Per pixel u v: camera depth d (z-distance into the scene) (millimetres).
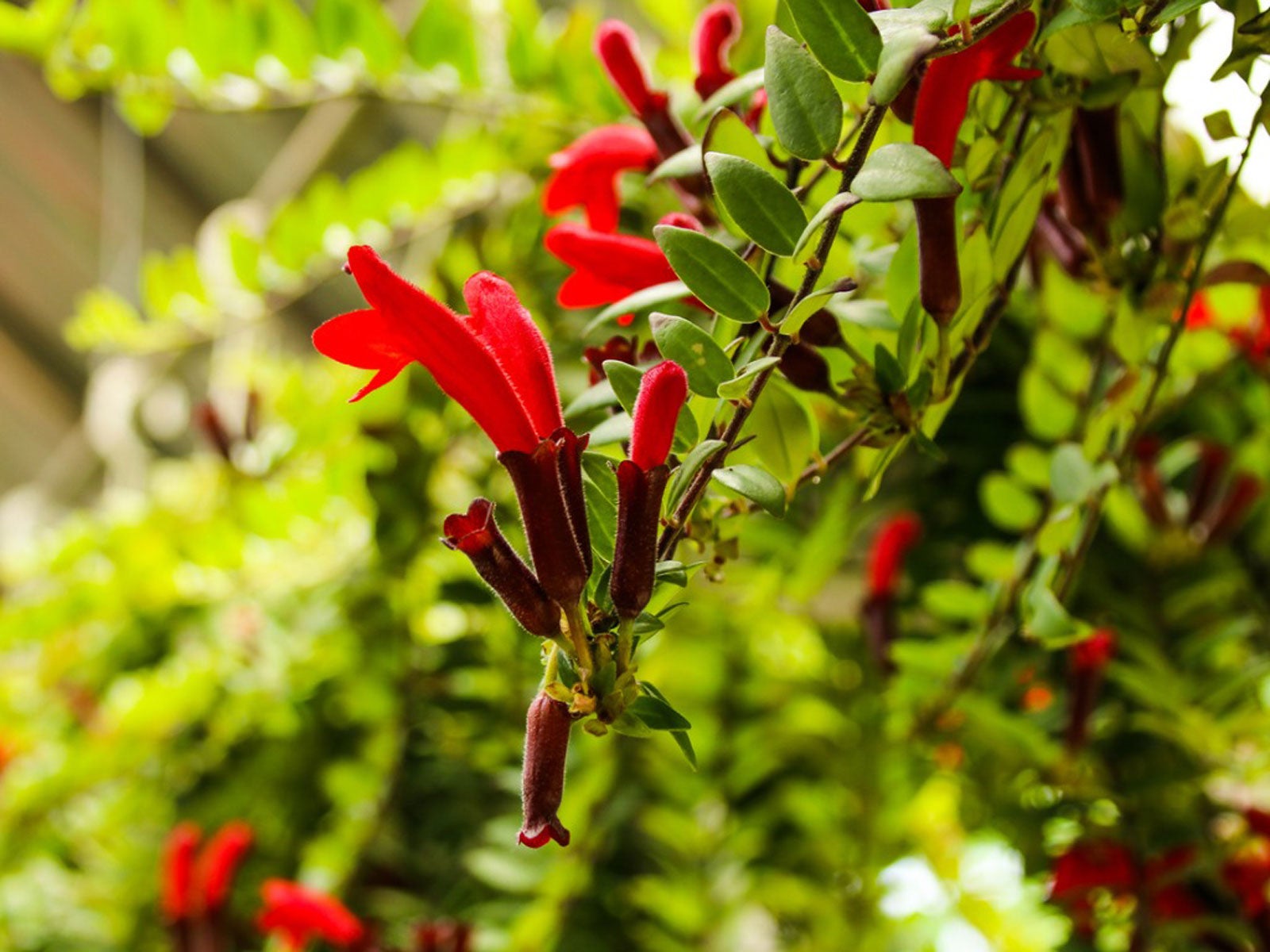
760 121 453
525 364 359
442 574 769
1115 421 459
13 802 887
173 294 831
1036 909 641
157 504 931
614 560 350
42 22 697
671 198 643
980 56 368
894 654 567
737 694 762
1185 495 692
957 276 387
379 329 361
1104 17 367
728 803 773
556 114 711
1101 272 434
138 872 882
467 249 747
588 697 343
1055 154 405
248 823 851
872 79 358
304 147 1165
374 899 791
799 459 408
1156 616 628
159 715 857
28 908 892
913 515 691
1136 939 549
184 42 711
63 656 917
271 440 801
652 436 345
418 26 717
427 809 823
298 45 718
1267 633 642
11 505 1674
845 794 746
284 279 816
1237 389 619
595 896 773
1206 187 426
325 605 816
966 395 661
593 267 408
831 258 438
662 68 687
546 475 347
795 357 399
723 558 406
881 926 764
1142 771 592
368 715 787
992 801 615
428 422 749
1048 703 639
